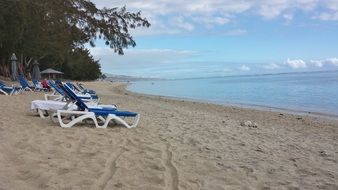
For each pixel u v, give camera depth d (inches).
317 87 2081.7
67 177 213.6
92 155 270.5
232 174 243.8
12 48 1769.2
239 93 1830.7
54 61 2851.9
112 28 1021.8
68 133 352.8
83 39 1095.0
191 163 266.5
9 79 1738.4
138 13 1035.9
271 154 314.3
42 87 1044.5
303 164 281.9
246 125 530.0
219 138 382.6
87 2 1040.2
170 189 206.4
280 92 1768.0
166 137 370.6
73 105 418.9
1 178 204.4
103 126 405.4
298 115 839.7
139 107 799.1
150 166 249.6
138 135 371.6
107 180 213.9
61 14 1038.4
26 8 1064.2
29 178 209.5
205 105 1067.9
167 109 788.6
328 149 358.3
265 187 219.3
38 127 377.4
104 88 2239.2
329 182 235.1
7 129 354.0
